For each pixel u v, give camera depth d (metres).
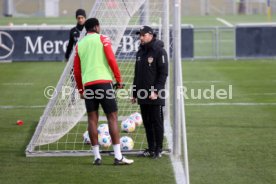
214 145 29.70
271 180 23.72
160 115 27.09
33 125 35.62
